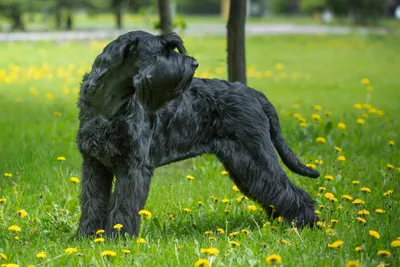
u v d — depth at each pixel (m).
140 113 5.50
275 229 5.99
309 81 18.55
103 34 34.12
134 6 40.22
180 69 5.41
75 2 38.66
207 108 6.03
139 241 5.22
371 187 7.50
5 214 6.49
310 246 5.26
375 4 46.88
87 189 5.80
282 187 6.12
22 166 8.48
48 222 6.33
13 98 14.45
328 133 10.15
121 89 5.46
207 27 43.91
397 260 4.86
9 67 19.88
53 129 10.59
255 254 5.16
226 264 4.95
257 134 6.11
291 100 14.91
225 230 6.05
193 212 6.62
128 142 5.46
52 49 25.81
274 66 22.31
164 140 5.84
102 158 5.60
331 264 4.76
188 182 7.80
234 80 9.20
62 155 8.98
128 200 5.52
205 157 8.97
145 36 5.45
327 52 27.69
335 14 48.78
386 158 9.04
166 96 5.45
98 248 5.22
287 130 10.27
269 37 34.66
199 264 4.38
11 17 37.00
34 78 17.62
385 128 11.21
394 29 42.03
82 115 5.63
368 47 30.09
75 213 6.66
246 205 6.78
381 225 5.92
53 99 14.38
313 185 7.48
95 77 5.48
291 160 6.41
